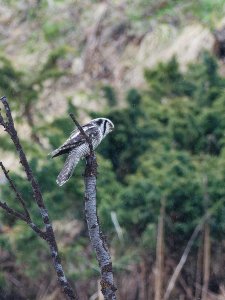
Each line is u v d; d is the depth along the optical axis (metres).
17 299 16.27
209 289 16.05
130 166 17.89
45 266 16.23
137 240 16.23
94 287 15.93
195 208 16.03
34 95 20.33
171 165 16.52
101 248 7.32
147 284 15.83
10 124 6.85
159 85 19.95
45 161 17.58
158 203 16.12
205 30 23.11
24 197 16.56
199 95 19.33
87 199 7.32
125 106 18.67
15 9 27.91
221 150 17.86
